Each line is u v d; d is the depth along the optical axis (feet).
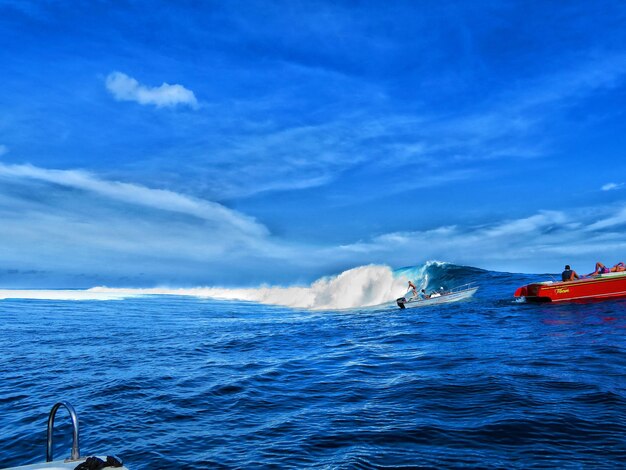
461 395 22.74
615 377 24.73
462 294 83.51
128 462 16.28
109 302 125.90
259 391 26.18
